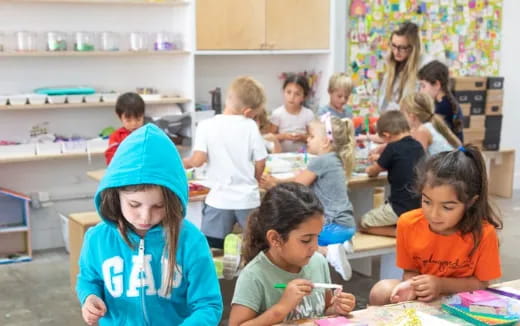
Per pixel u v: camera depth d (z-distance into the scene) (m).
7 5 4.34
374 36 5.65
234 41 4.74
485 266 1.92
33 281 3.96
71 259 3.81
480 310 1.67
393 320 1.65
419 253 1.98
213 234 3.24
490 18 6.30
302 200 1.75
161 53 4.55
